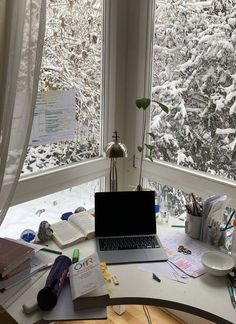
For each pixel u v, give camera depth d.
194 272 1.37
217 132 1.77
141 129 2.11
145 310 2.17
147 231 1.66
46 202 1.92
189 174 1.91
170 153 2.03
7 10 1.25
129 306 2.21
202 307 1.18
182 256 1.49
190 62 1.82
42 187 1.81
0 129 1.31
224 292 1.26
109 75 2.04
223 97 1.71
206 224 1.60
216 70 1.72
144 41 1.98
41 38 1.33
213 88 1.75
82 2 1.82
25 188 1.73
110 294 1.23
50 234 1.59
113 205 1.66
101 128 2.11
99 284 1.18
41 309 1.15
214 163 1.82
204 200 1.68
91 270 1.26
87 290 1.16
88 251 1.51
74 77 1.88
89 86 1.98
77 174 1.99
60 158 1.91
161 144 2.07
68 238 1.58
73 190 2.05
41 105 1.74
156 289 1.27
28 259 1.32
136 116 2.12
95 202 1.66
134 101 2.11
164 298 1.22
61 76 1.81
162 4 1.89
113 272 1.36
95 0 1.89
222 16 1.65
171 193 2.06
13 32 1.27
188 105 1.88
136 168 2.20
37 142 1.78
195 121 1.86
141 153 2.05
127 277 1.33
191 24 1.78
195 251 1.53
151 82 2.05
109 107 2.09
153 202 1.68
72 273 1.27
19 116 1.38
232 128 1.71
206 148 1.84
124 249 1.53
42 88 1.73
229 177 1.77
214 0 1.67
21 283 1.28
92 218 1.75
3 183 1.40
